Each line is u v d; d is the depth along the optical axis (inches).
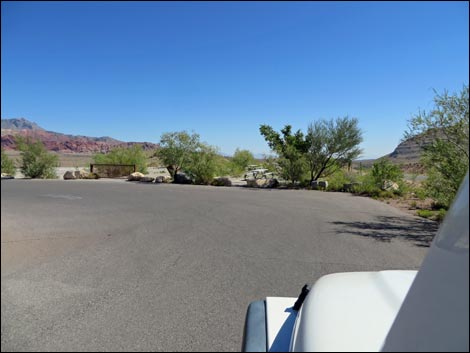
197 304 129.0
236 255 194.5
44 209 368.5
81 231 258.4
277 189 655.1
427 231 261.0
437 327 25.2
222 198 486.3
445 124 267.1
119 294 138.7
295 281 152.9
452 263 26.1
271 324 52.6
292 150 720.3
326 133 713.0
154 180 844.6
